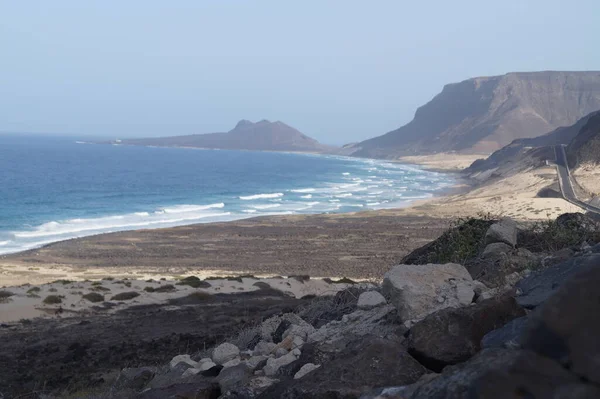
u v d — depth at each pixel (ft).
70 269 158.10
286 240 206.49
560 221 28.68
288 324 25.79
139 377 29.17
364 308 23.40
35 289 103.19
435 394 9.76
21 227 235.40
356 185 490.08
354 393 13.67
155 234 214.90
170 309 89.20
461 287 20.24
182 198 361.71
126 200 343.05
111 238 206.80
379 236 213.66
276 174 634.84
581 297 6.59
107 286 112.06
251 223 243.19
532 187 352.28
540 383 6.61
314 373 14.69
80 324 76.48
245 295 105.09
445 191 438.81
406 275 20.77
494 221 31.09
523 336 7.02
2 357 56.08
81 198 347.36
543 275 18.99
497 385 6.90
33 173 522.88
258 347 23.16
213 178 547.49
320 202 349.41
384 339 15.40
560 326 6.60
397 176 629.92
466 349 14.98
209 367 23.04
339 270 157.58
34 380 46.80
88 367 51.70
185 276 146.72
